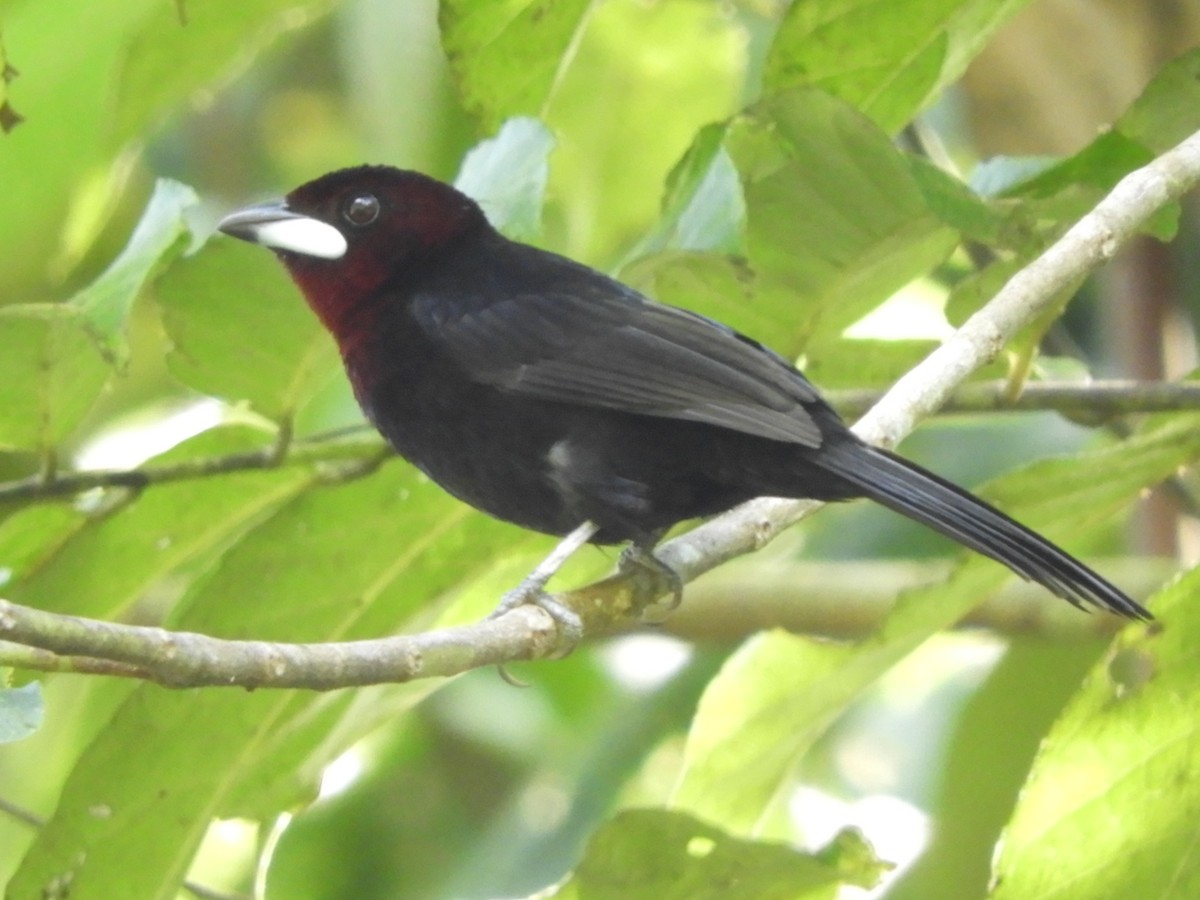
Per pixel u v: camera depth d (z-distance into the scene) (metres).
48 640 5.33
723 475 8.32
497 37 8.57
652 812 7.94
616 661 11.41
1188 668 7.78
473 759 11.56
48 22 9.21
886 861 8.09
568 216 11.68
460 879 11.00
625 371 8.30
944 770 10.48
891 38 8.54
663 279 8.79
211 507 8.95
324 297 8.79
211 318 8.65
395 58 10.66
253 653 5.77
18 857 11.23
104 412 12.32
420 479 8.78
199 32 9.31
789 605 10.93
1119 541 12.15
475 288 8.82
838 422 7.94
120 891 8.00
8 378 8.15
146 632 5.54
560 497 8.51
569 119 11.39
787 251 8.66
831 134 8.01
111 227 12.94
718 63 11.29
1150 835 7.80
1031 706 10.52
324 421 11.59
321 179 9.05
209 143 13.16
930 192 7.91
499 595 9.98
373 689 8.30
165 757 7.90
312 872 11.41
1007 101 11.02
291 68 13.13
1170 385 8.46
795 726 8.86
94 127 9.66
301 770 8.50
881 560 11.77
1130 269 11.18
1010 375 8.52
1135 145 8.26
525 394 8.46
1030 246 8.45
